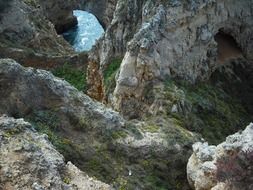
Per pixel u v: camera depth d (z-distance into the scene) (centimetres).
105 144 2512
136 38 3391
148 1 3612
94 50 4034
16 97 2425
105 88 3706
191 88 3619
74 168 1991
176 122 3128
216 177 2159
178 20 3534
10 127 2056
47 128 2406
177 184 2527
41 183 1825
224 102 3697
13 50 4656
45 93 2542
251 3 4075
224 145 2158
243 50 4134
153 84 3400
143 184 2395
